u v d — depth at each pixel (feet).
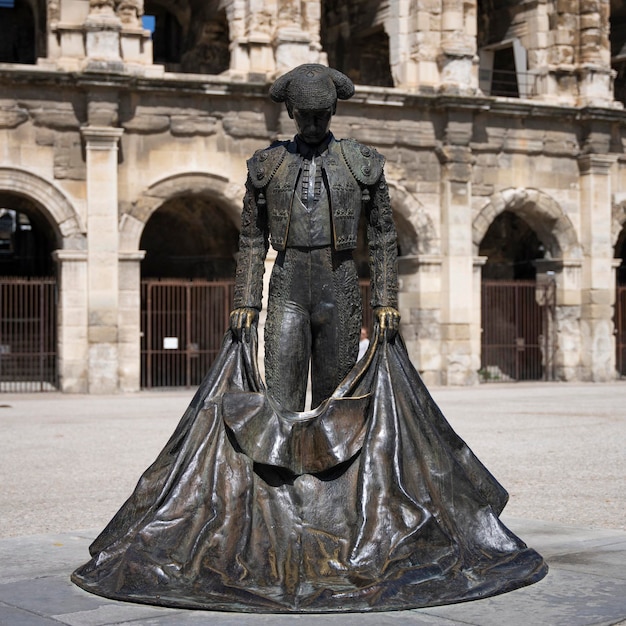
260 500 35.40
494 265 180.75
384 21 155.33
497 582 34.30
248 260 39.45
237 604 32.01
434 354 151.02
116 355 134.51
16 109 131.23
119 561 34.91
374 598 32.12
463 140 150.10
